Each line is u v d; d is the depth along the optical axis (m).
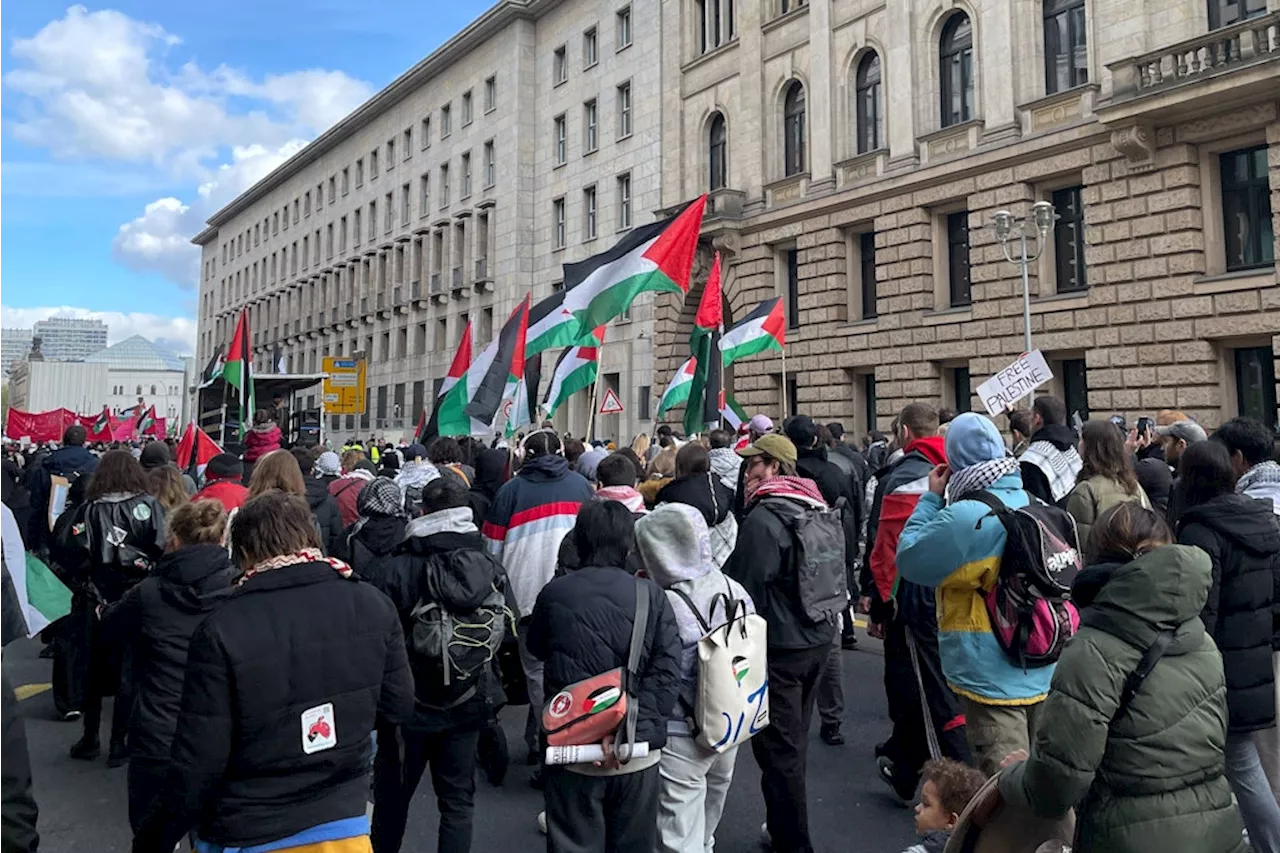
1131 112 18.06
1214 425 17.59
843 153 25.83
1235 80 16.56
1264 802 4.30
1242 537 4.31
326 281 60.78
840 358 25.55
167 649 4.69
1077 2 20.53
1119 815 2.82
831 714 7.04
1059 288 20.84
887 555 5.61
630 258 9.88
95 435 36.75
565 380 11.56
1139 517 3.03
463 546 4.52
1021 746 4.14
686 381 13.85
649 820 3.83
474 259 43.25
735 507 8.00
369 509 5.61
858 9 25.44
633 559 4.96
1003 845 3.16
